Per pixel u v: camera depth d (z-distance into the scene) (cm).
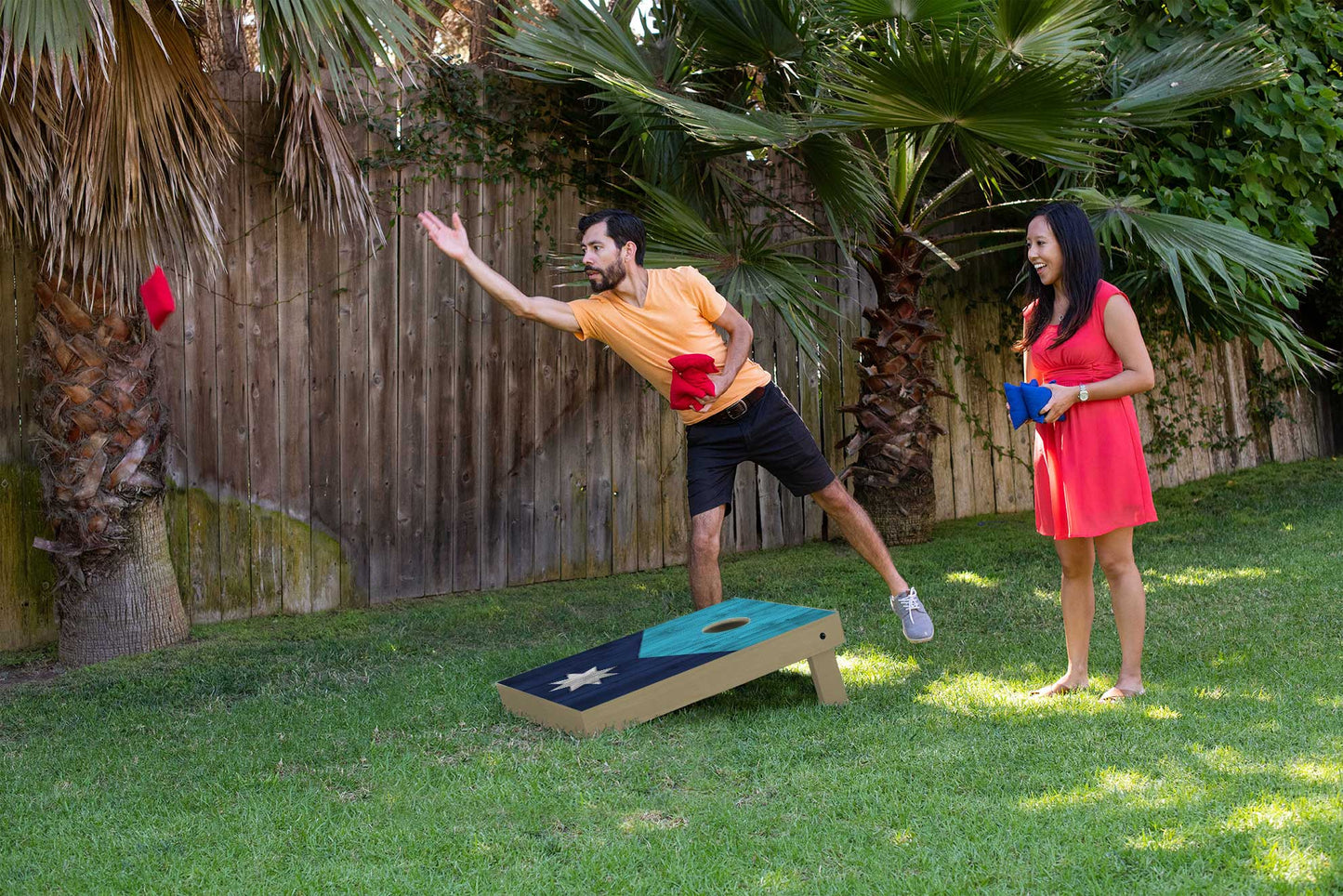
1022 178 721
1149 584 489
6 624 475
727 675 327
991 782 259
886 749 288
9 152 390
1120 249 596
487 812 260
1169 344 827
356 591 548
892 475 648
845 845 230
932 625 416
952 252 748
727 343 384
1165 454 831
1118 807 238
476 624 498
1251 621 404
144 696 393
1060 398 318
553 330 600
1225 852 212
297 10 352
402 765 297
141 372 452
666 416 640
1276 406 906
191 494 507
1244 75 571
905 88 466
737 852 229
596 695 321
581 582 602
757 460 387
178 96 411
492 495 586
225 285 510
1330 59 749
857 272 713
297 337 529
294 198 521
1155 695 321
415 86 538
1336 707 297
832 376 709
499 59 603
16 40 312
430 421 566
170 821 263
